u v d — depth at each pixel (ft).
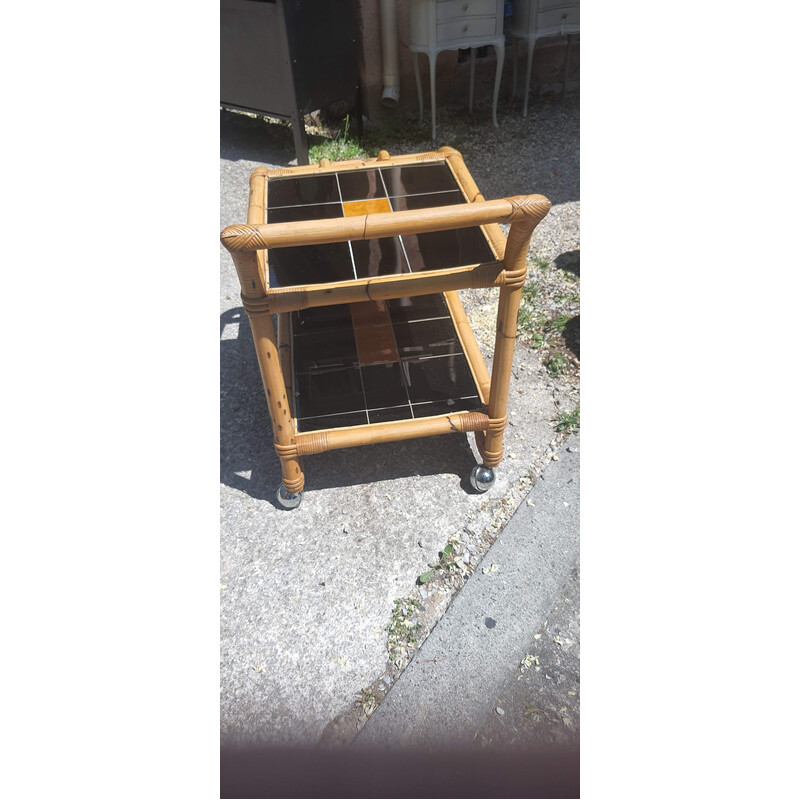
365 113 17.80
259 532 8.66
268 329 7.18
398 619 7.71
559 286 12.37
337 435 8.30
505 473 9.27
